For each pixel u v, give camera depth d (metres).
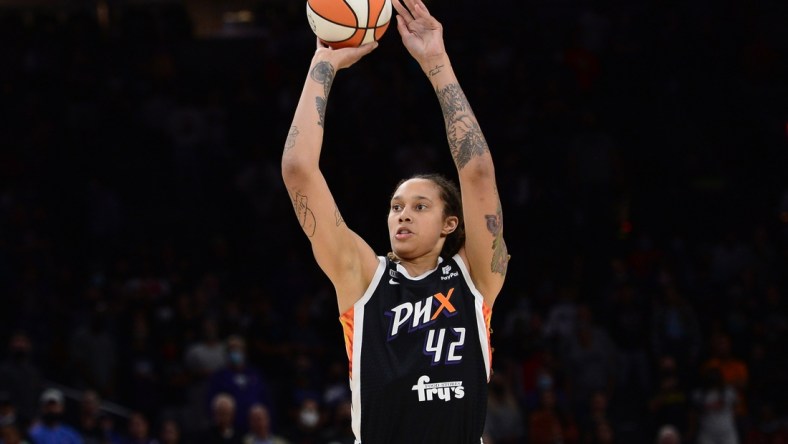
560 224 39.97
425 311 9.21
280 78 45.78
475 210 9.46
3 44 48.31
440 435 8.97
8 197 40.38
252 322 33.28
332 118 43.12
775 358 34.06
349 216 40.25
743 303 36.00
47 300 35.09
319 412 29.48
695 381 33.19
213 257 39.28
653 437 30.86
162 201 42.88
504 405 29.44
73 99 45.44
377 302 9.27
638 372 33.50
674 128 45.41
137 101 45.88
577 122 43.97
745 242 41.00
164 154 44.31
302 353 32.88
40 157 43.19
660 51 48.28
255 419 26.75
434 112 44.12
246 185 41.06
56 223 40.78
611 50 48.03
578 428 30.30
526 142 43.28
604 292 36.16
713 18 49.31
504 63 46.47
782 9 49.22
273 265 39.25
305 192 9.26
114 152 44.09
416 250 9.47
